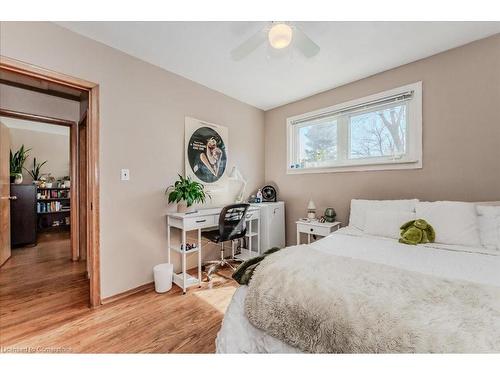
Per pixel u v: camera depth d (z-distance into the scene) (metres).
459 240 1.76
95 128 1.99
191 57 2.27
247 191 3.51
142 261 2.31
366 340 0.83
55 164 5.14
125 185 2.19
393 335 0.79
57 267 2.84
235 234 2.66
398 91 2.43
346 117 2.90
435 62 2.22
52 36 1.76
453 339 0.73
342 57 2.26
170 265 2.38
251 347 1.19
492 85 1.97
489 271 1.28
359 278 1.10
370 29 1.86
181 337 1.58
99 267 2.01
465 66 2.08
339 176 2.93
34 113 2.71
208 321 1.77
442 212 1.88
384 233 2.09
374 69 2.49
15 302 2.03
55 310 1.91
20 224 3.73
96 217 2.00
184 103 2.68
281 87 2.94
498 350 0.69
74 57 1.87
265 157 3.79
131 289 2.22
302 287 1.08
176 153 2.61
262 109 3.75
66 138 5.29
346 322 0.89
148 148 2.36
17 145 4.62
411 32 1.90
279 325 1.07
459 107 2.11
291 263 1.29
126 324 1.73
